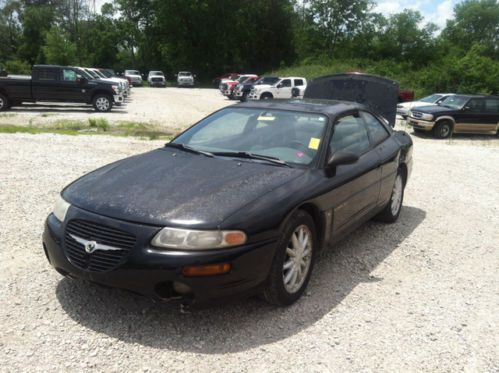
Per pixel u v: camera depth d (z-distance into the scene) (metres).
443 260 4.78
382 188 5.16
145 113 20.05
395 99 10.06
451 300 3.90
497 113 16.83
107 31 73.62
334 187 4.03
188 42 68.00
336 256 4.75
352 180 4.33
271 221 3.32
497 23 69.00
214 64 69.94
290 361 2.96
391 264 4.61
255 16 72.31
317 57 62.94
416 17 58.34
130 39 72.88
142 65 73.00
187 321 3.35
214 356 2.97
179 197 3.36
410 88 35.12
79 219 3.29
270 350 3.06
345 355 3.06
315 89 10.80
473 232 5.73
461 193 7.73
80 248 3.25
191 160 4.09
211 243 3.07
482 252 5.07
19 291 3.65
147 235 3.08
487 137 17.59
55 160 8.50
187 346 3.06
